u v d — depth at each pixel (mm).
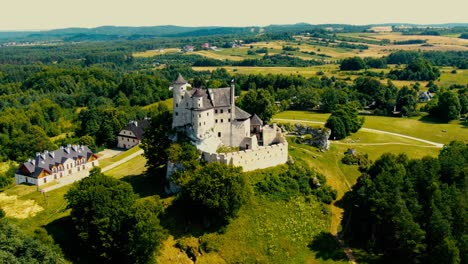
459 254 104875
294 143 170500
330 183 144125
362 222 125562
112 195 112750
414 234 106875
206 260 108125
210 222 116375
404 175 127688
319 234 121000
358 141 185000
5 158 199125
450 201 114125
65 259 106438
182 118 135000
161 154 138500
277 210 123312
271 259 110750
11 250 97125
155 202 117375
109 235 104875
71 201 111750
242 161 130250
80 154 176875
